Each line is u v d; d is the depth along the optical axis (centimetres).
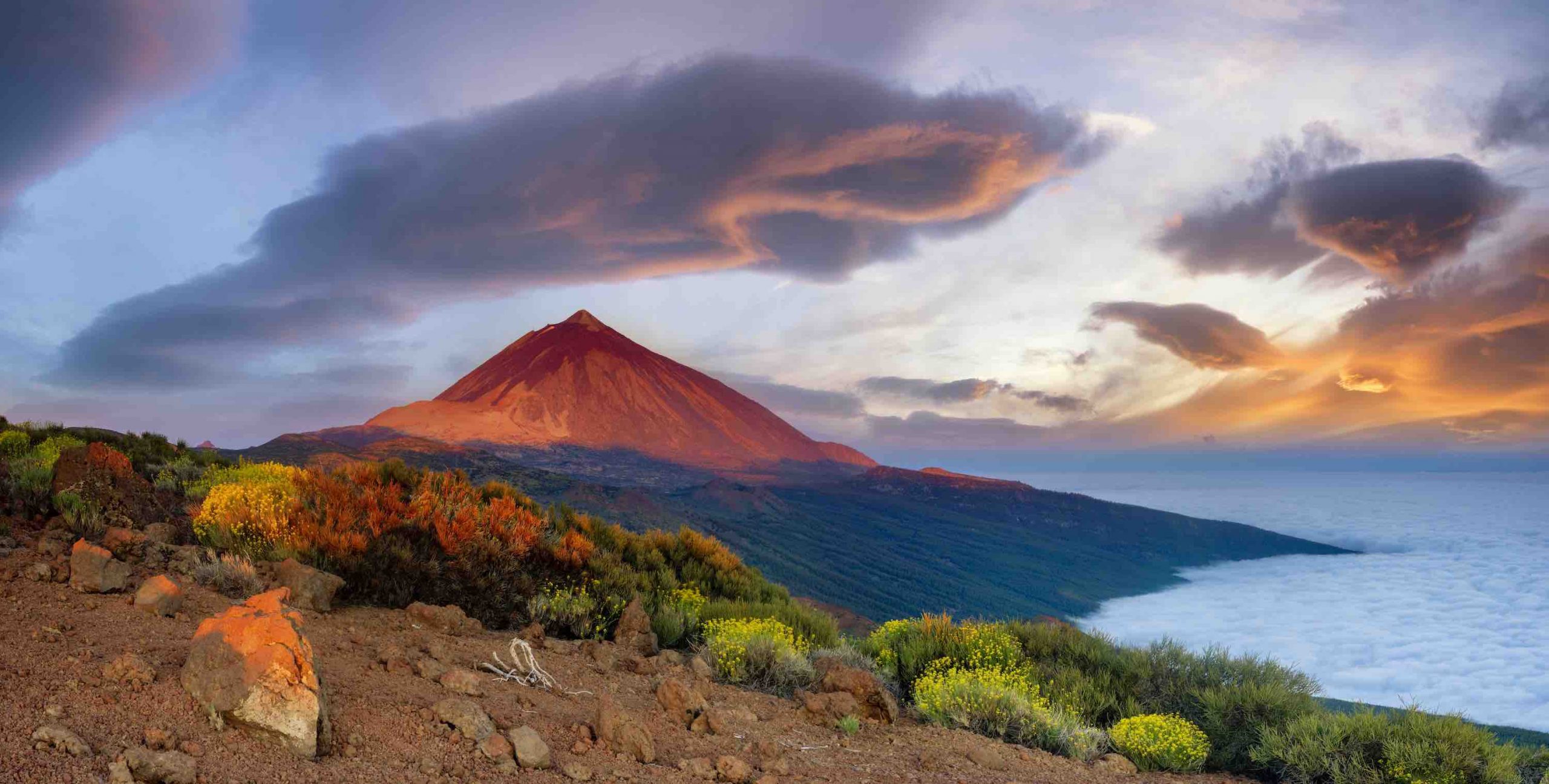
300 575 770
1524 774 789
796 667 905
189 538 933
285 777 374
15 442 1275
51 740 345
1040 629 1212
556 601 995
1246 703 918
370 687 534
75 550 630
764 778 525
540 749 466
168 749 372
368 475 1245
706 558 1497
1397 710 867
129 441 1524
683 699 651
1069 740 836
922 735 772
